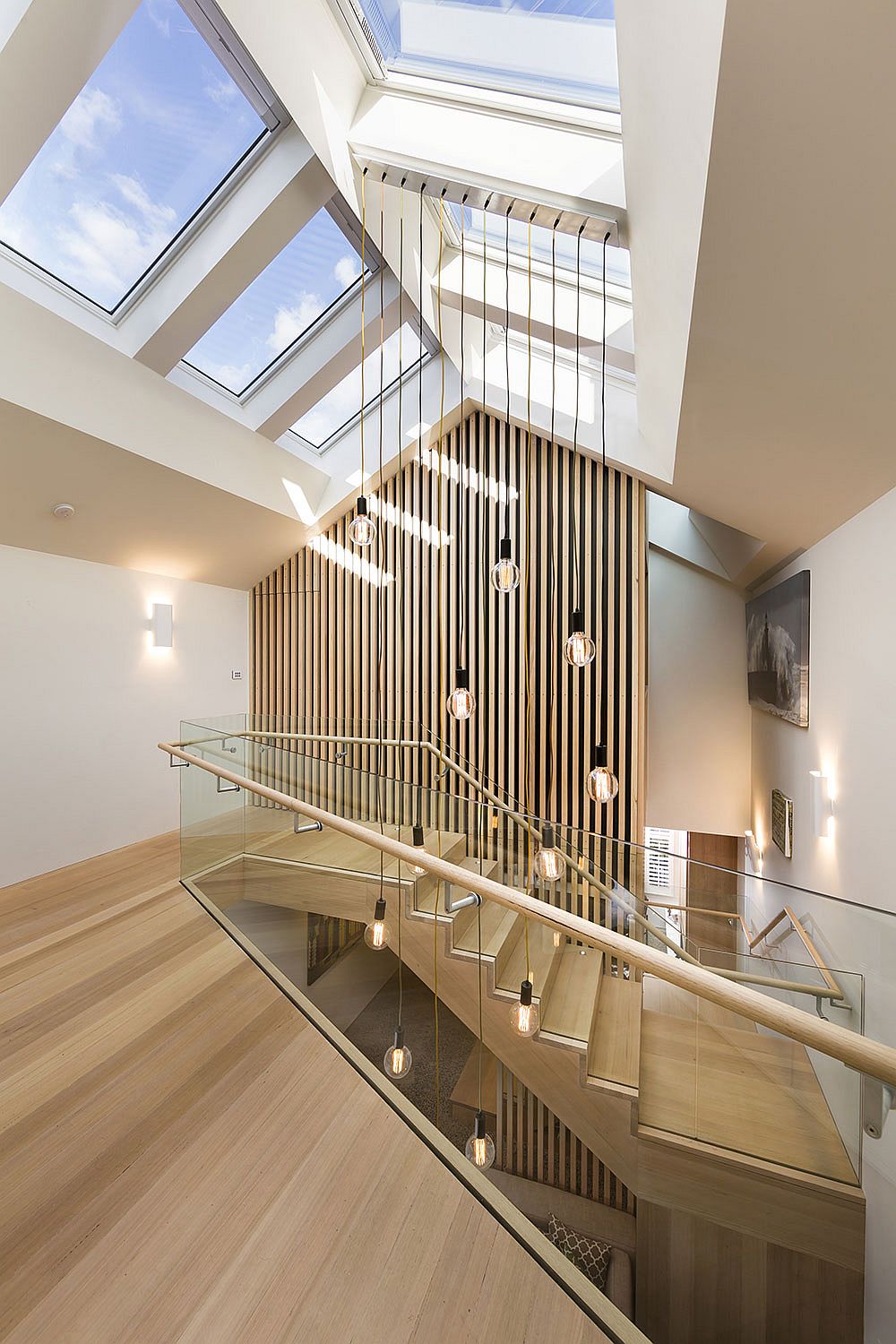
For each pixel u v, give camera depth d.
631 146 2.27
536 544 5.78
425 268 4.24
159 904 4.01
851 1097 1.27
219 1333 1.46
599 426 5.16
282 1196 1.84
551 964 2.11
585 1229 1.77
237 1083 2.32
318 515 6.31
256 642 7.07
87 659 5.17
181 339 3.95
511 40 2.53
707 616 7.50
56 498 4.35
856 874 3.65
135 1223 1.74
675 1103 1.57
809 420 2.81
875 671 3.37
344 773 2.98
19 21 2.30
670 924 2.13
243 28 2.44
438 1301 1.55
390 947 2.74
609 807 5.55
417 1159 1.99
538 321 4.21
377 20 2.71
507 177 2.88
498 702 5.89
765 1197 1.38
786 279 1.96
